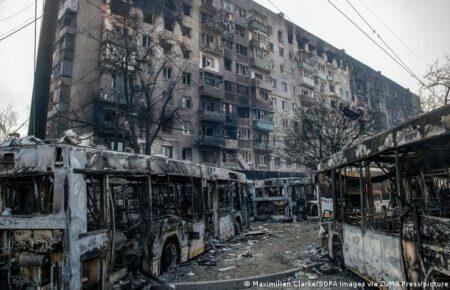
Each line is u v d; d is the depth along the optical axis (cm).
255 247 1238
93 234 566
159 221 814
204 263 956
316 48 5434
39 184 559
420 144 513
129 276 686
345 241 793
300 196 2355
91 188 676
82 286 529
